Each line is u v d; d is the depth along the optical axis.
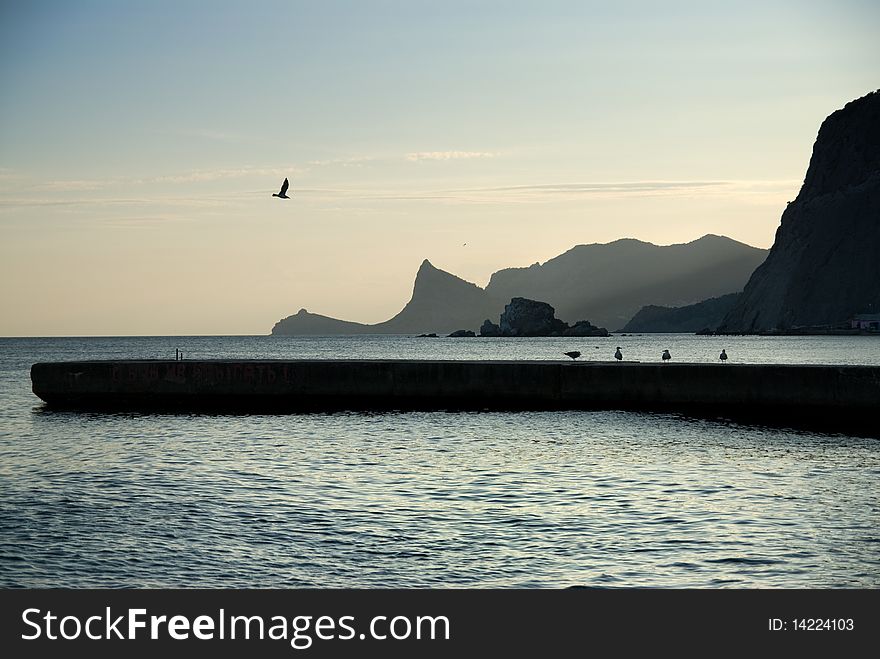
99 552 19.98
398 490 26.56
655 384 46.16
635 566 18.95
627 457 32.56
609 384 46.94
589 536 21.03
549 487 26.94
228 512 23.59
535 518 22.78
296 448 35.22
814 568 18.81
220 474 29.44
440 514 23.28
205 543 20.59
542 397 47.75
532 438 37.69
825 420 42.84
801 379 43.22
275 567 19.02
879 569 18.75
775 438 37.47
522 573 18.56
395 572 18.69
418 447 35.31
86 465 31.42
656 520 22.53
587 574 18.55
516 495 25.73
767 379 43.84
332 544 20.48
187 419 45.53
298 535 21.22
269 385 49.75
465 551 19.95
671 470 29.86
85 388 50.78
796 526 21.91
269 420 44.91
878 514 23.17
